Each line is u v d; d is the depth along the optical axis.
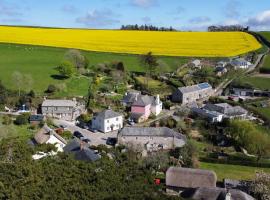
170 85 171.88
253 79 186.62
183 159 99.06
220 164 102.00
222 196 69.44
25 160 65.31
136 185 57.69
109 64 185.50
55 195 52.34
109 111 125.38
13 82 155.00
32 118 125.69
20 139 100.19
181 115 139.38
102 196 52.56
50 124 125.19
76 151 86.38
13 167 60.53
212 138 120.25
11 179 56.53
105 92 158.38
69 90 156.75
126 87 166.62
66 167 62.09
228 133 120.44
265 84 178.88
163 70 187.25
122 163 67.94
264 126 129.12
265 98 163.12
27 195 52.31
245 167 100.94
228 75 191.38
